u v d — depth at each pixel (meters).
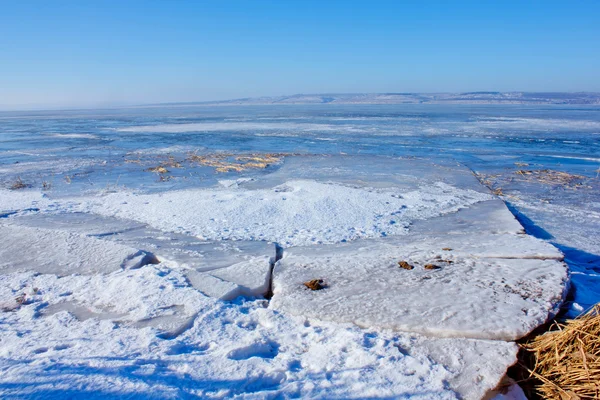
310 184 10.23
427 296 4.04
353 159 15.34
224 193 9.32
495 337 3.35
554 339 3.14
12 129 36.00
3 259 5.35
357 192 9.37
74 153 18.03
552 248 5.51
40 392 2.48
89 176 12.19
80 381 2.62
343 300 4.00
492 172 13.17
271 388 2.74
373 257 5.25
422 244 5.94
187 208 8.05
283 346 3.29
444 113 64.94
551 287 4.21
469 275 4.56
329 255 5.46
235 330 3.54
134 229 6.82
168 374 2.80
